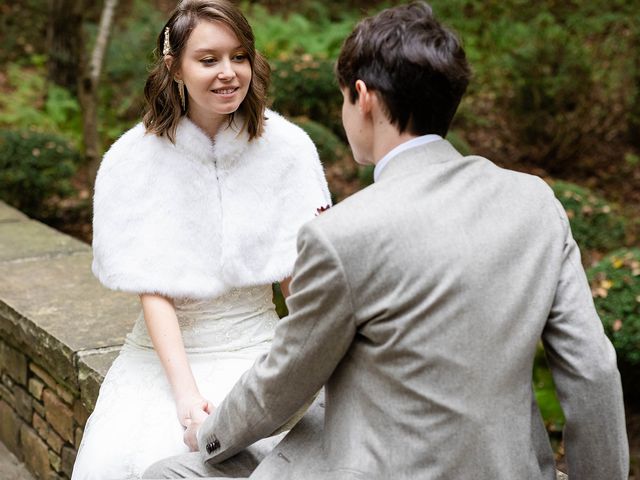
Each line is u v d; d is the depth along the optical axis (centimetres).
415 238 128
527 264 133
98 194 207
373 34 139
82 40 698
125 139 209
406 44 137
